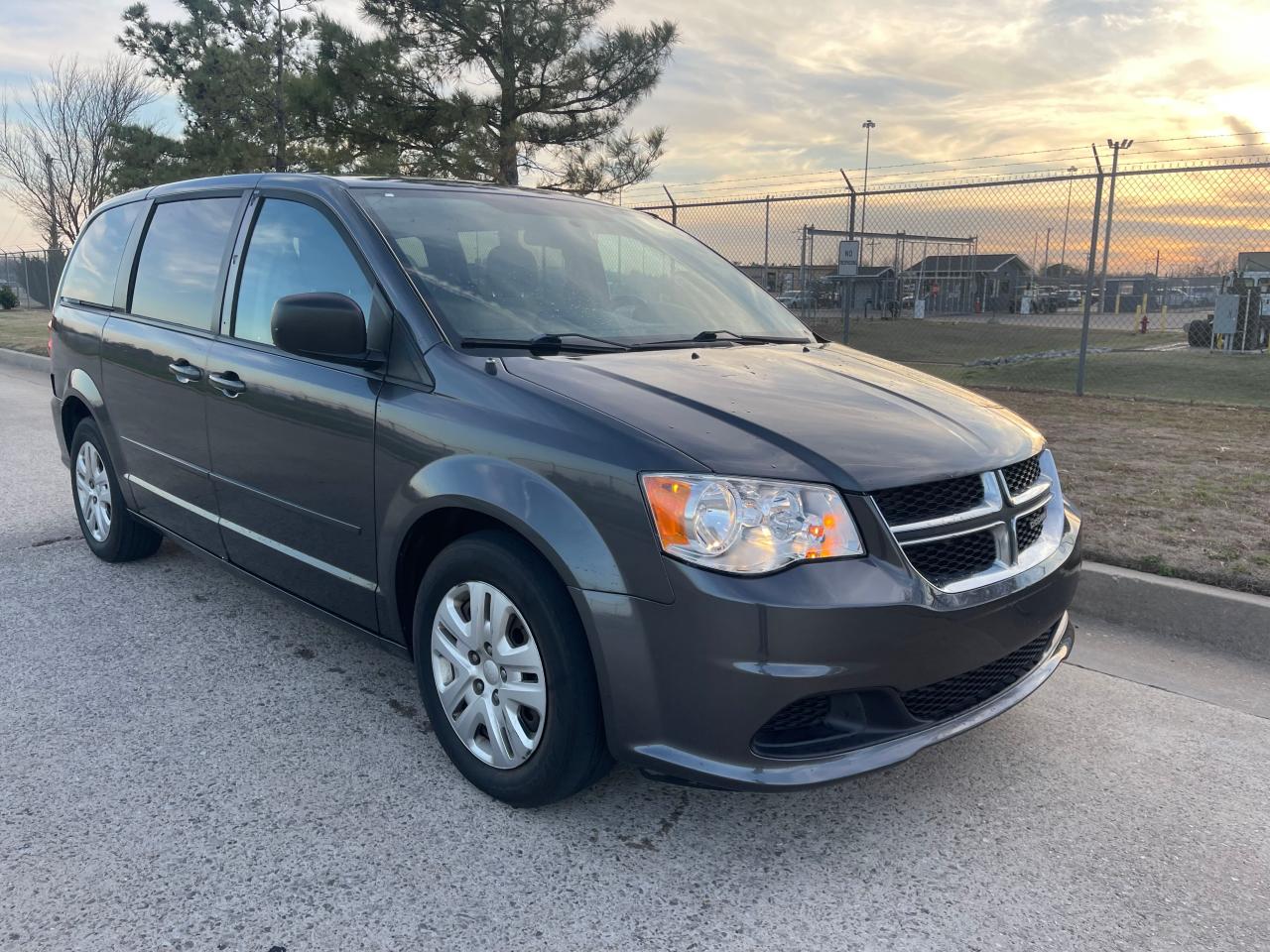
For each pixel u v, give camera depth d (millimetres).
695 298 3844
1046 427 8203
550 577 2521
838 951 2232
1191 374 11945
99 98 30219
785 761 2332
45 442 8367
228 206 3885
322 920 2291
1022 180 10148
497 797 2750
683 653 2303
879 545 2377
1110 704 3525
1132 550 4570
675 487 2316
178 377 3844
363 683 3580
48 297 31547
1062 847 2646
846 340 11844
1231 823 2768
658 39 14672
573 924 2301
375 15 14461
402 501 2838
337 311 2887
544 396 2635
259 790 2844
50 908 2311
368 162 14539
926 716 2541
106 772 2936
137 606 4332
